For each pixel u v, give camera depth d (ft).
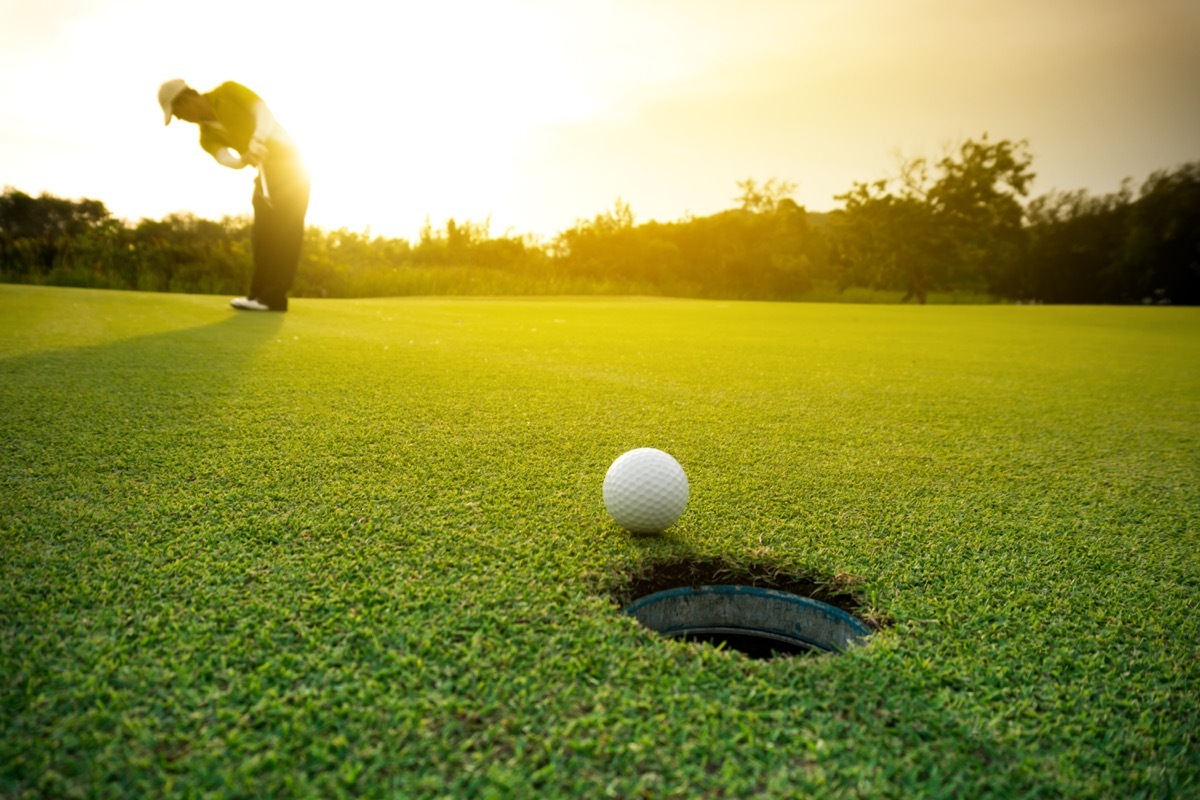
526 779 0.73
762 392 2.93
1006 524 1.48
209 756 0.74
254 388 2.48
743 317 8.66
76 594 1.02
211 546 1.19
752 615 1.23
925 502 1.60
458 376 2.94
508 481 1.58
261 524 1.29
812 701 0.86
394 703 0.82
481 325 5.66
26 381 2.43
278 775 0.72
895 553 1.30
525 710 0.82
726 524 1.40
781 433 2.19
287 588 1.06
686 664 0.91
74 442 1.75
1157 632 1.06
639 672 0.89
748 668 0.91
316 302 8.03
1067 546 1.37
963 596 1.14
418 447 1.83
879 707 0.86
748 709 0.84
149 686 0.84
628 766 0.75
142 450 1.71
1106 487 1.78
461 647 0.92
